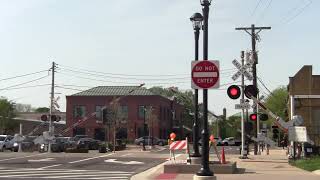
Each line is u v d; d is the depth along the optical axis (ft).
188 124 407.44
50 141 147.33
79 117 297.53
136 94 294.46
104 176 69.72
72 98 298.97
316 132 144.05
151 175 68.49
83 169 82.07
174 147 84.28
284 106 283.79
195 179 48.93
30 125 325.01
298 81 149.48
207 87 48.96
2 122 307.99
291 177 64.08
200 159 76.38
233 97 72.33
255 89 95.71
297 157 98.22
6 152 147.74
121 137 289.33
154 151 165.78
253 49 141.69
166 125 326.03
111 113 228.43
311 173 70.95
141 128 289.12
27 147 162.81
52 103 156.15
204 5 50.49
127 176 69.97
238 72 105.09
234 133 386.52
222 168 70.59
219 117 396.16
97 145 179.83
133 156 124.16
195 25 79.20
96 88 307.58
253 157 113.91
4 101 313.94
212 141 88.17
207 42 50.06
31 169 80.18
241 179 61.46
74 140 188.96
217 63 49.08
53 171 77.00
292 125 94.17
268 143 127.03
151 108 279.49
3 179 63.57
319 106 146.92
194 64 49.34
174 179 62.80
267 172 72.95
